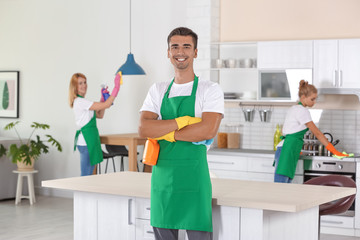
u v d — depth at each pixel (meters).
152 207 3.54
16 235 6.48
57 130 9.12
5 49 9.57
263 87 7.37
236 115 7.88
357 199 6.60
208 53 7.67
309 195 3.65
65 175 9.09
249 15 7.80
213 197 3.53
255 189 3.87
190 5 7.79
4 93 9.55
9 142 8.64
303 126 6.65
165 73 8.18
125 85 8.52
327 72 7.02
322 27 7.41
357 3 7.22
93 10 8.76
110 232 4.04
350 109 7.23
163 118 3.56
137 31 8.40
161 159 3.47
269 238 3.48
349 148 7.25
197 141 3.38
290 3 7.57
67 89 9.01
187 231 3.49
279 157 6.71
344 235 6.70
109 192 3.90
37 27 9.27
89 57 8.80
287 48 7.20
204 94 3.48
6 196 8.74
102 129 8.76
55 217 7.50
